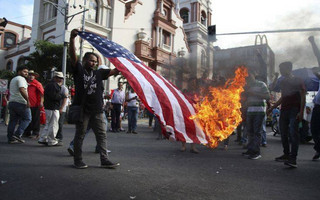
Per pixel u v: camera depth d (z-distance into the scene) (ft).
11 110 18.17
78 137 11.64
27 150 15.76
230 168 12.80
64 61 47.06
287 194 9.05
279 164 14.03
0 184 9.05
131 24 76.95
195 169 12.34
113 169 11.71
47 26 67.97
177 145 20.21
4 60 97.09
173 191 8.99
